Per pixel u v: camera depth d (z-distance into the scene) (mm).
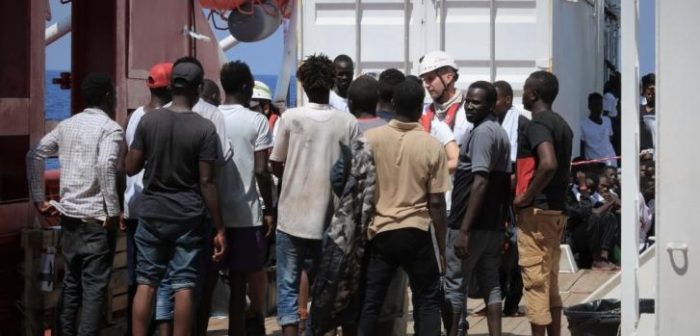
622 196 7859
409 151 9586
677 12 7027
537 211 10344
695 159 6980
